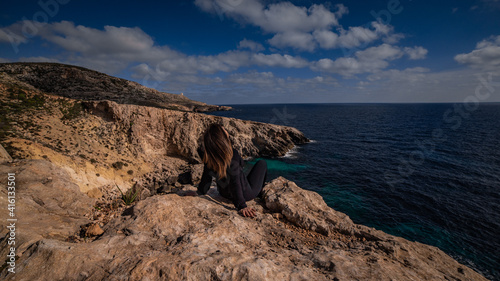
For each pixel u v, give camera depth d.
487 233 15.66
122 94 55.56
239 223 2.80
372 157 33.97
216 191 4.09
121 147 27.50
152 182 24.47
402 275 2.04
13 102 24.23
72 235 2.76
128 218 2.77
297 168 30.16
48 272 1.66
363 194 21.78
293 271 1.85
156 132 30.97
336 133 54.12
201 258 1.83
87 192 18.27
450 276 2.40
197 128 33.06
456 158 32.38
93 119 28.09
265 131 38.12
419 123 71.19
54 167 7.77
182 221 2.72
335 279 1.80
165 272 1.65
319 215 3.49
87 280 1.61
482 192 21.66
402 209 18.91
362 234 3.11
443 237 15.38
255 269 1.71
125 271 1.67
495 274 12.34
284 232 2.92
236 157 2.91
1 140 16.58
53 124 24.30
